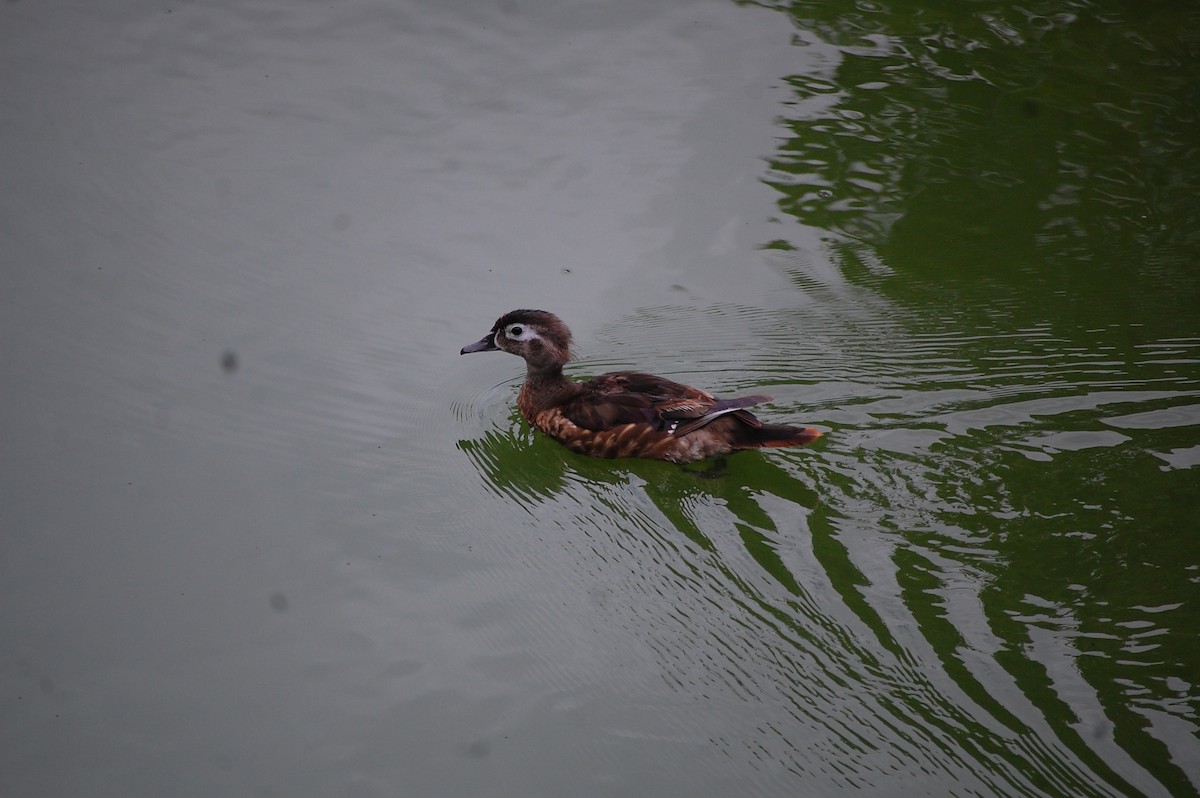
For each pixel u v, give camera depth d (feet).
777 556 36.83
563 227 58.49
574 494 43.29
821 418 43.32
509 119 66.28
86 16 73.31
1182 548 35.40
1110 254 54.95
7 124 63.00
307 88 68.23
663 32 74.13
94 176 59.77
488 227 58.39
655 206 59.77
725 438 42.50
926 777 28.78
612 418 44.86
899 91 68.08
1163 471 39.11
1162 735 28.86
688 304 52.95
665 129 65.36
